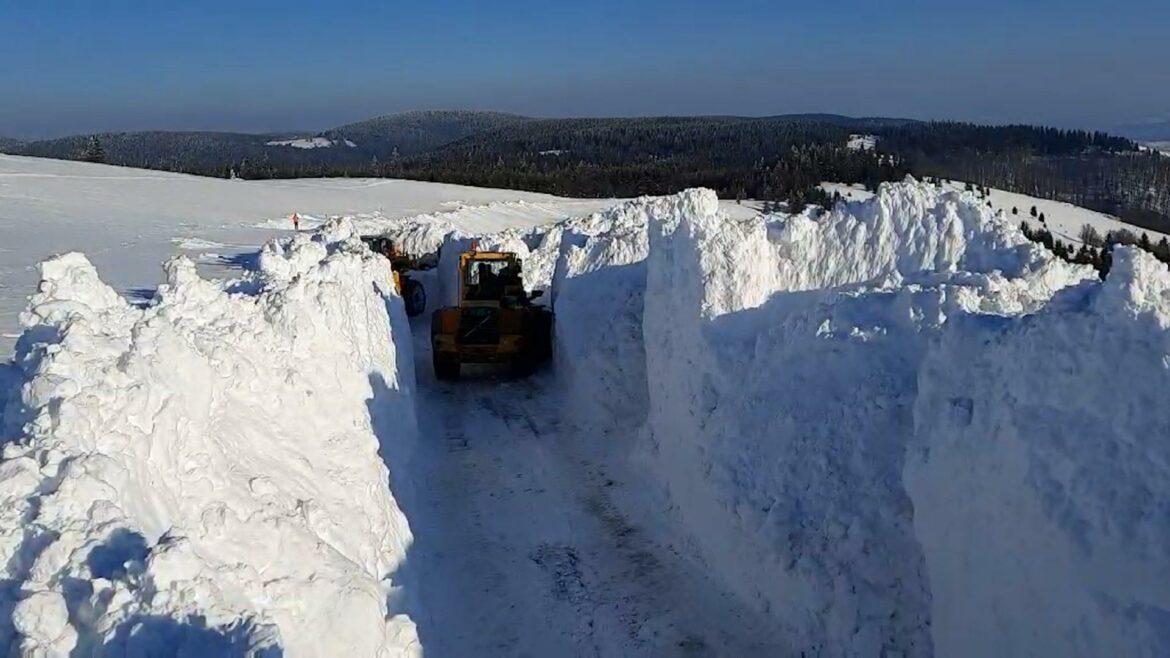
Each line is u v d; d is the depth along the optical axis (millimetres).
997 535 4820
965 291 7203
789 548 6582
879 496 6375
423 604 6652
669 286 9531
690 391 8453
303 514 5551
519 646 6609
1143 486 4215
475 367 14016
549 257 17438
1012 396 4973
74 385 4723
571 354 12016
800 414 7285
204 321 7141
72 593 3684
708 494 7613
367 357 9359
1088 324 4738
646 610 6953
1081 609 4215
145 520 4273
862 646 5840
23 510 4031
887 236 9141
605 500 8914
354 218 32281
